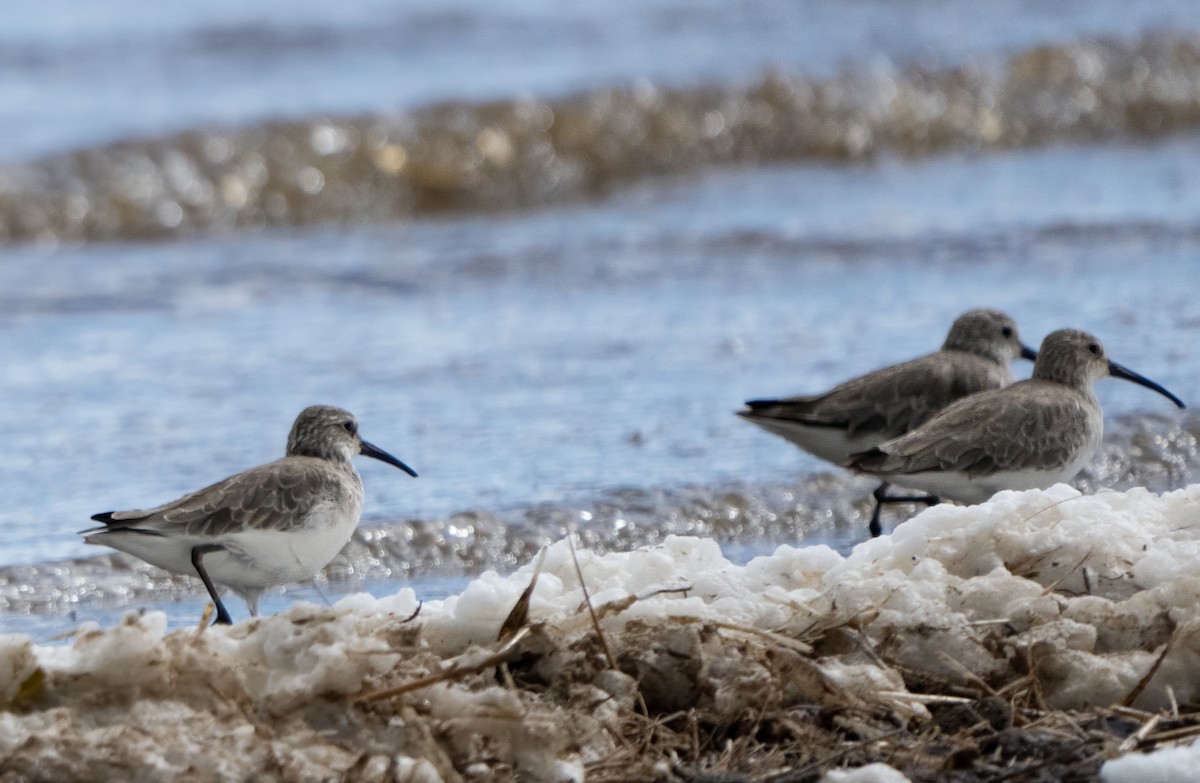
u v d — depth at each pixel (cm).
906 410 1273
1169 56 3206
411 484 1327
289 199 2611
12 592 1126
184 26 3456
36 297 2070
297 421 1113
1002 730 740
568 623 793
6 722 684
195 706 716
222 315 1966
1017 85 3106
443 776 689
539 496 1298
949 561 871
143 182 2544
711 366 1664
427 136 2733
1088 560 865
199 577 1020
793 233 2273
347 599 829
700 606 809
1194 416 1458
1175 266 1962
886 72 3077
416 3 3653
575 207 2633
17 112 2822
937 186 2588
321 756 688
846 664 782
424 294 2047
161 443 1470
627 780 702
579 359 1708
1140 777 674
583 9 3678
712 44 3344
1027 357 1379
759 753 735
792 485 1341
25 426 1520
